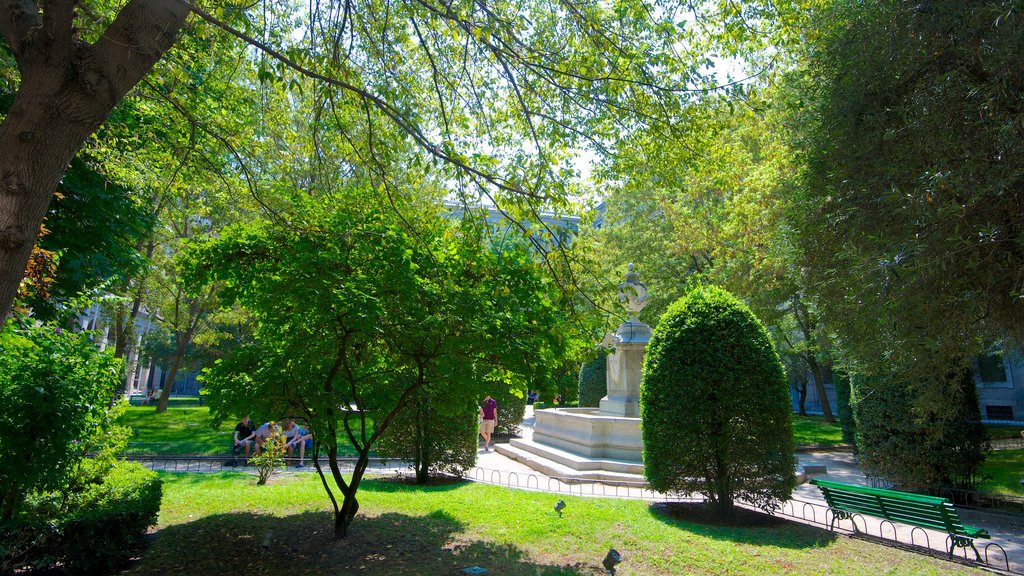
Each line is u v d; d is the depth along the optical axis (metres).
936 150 6.05
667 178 7.02
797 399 39.66
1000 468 12.28
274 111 8.09
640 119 6.21
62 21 3.08
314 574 5.36
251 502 8.29
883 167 6.71
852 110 7.32
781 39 7.08
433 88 6.96
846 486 7.34
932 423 9.11
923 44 6.57
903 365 6.59
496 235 6.31
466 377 6.30
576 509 7.95
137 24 3.33
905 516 6.74
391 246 5.68
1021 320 6.22
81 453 5.69
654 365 8.29
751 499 7.70
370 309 5.37
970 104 5.82
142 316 27.41
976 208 5.45
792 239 8.98
